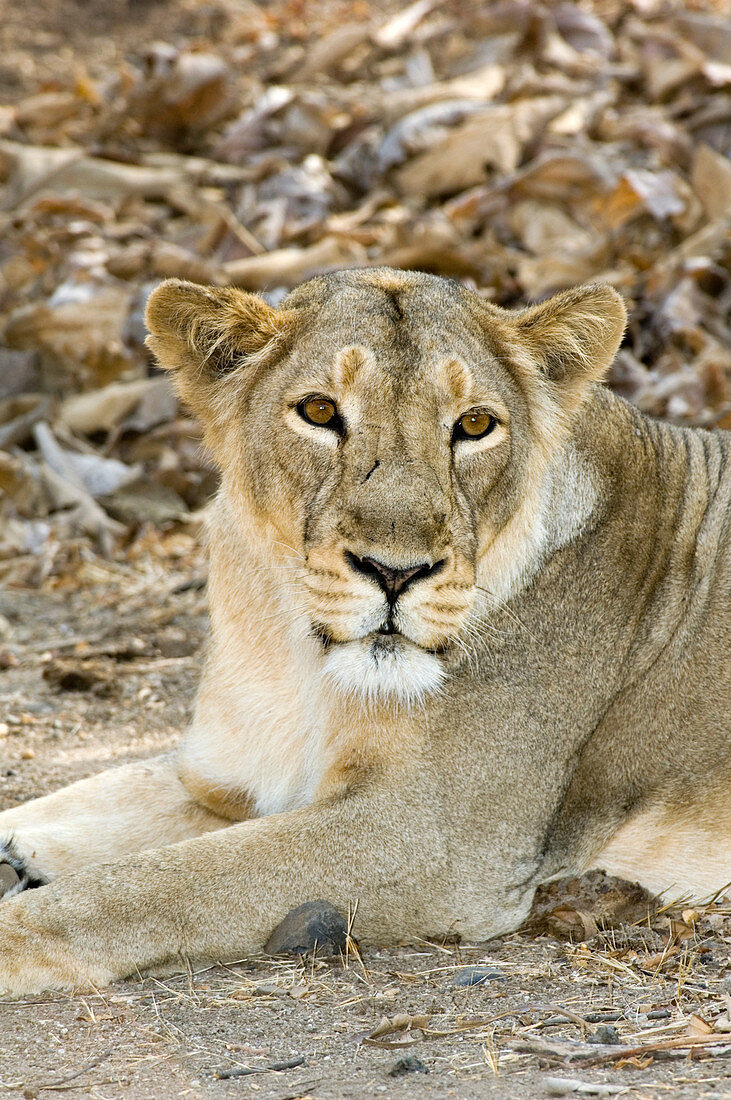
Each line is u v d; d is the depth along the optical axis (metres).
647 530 8.73
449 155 20.81
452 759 7.85
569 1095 5.33
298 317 8.04
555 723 8.17
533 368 8.18
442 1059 5.84
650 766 8.45
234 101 23.75
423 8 25.94
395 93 22.83
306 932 7.28
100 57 26.97
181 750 9.20
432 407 7.48
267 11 28.41
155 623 14.00
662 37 22.88
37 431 16.77
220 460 8.34
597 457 8.58
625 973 6.91
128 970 7.08
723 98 21.62
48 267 19.59
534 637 8.19
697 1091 5.32
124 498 16.34
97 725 11.83
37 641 13.84
